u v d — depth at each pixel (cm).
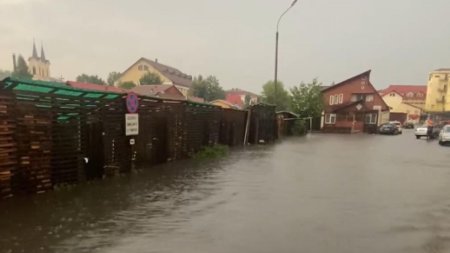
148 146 1059
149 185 814
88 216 564
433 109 6894
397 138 3203
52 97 691
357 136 3438
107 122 860
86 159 792
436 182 953
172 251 437
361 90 5081
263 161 1298
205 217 581
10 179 622
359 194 783
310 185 868
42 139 675
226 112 1772
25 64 6888
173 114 1202
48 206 604
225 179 916
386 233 528
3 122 596
